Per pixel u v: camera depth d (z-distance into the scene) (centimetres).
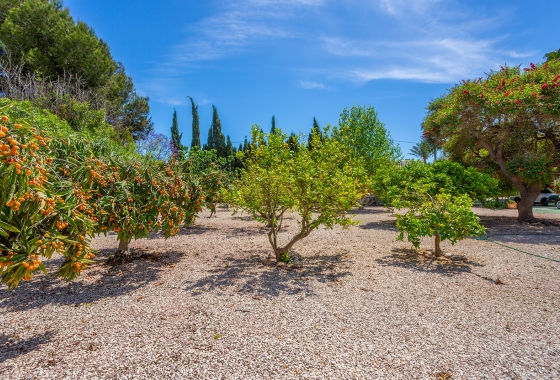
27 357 225
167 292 360
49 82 1173
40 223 221
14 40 1256
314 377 199
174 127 2958
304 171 452
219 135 3422
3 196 179
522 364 215
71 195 263
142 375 202
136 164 443
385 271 447
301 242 670
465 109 942
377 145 1574
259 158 531
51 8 1364
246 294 352
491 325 275
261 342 244
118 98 1720
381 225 935
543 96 834
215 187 716
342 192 439
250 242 671
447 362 217
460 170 916
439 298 341
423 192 552
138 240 690
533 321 284
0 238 210
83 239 250
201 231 824
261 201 512
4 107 241
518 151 1005
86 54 1408
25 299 341
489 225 937
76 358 223
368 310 307
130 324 277
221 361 218
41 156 236
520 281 401
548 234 764
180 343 243
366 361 218
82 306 320
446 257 529
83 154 383
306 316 293
